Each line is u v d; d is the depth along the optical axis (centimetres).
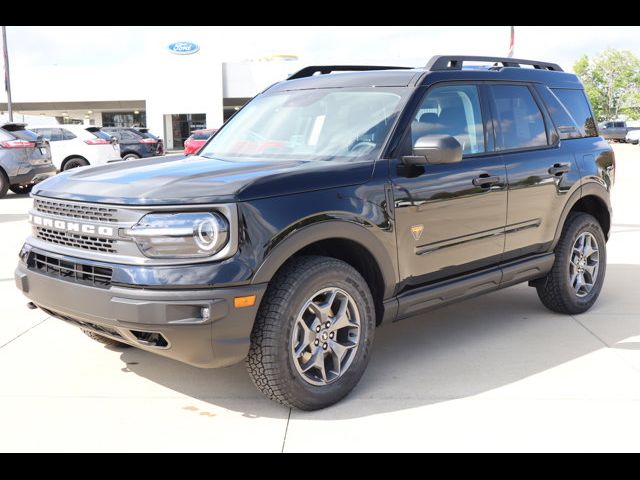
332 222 339
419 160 371
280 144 414
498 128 449
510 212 445
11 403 359
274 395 336
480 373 403
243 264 311
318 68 502
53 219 352
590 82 7988
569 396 366
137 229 312
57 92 4697
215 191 314
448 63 442
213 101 4409
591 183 514
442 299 411
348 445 311
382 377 397
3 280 638
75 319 346
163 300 306
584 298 527
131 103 4875
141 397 368
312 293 337
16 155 1350
